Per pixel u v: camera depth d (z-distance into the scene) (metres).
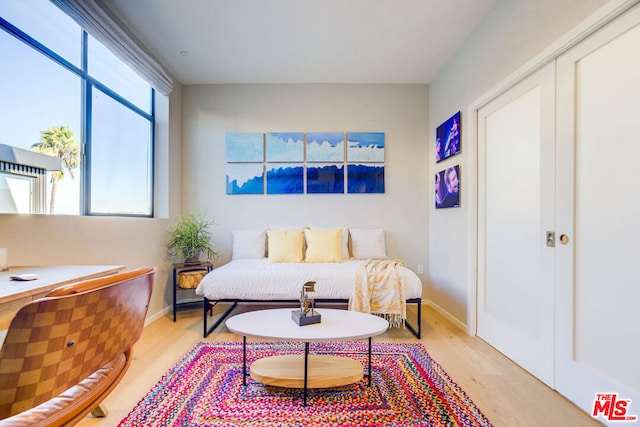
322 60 2.99
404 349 2.21
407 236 3.49
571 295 1.55
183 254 3.09
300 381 1.58
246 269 2.61
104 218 2.20
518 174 1.99
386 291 2.41
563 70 1.61
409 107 3.50
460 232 2.70
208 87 3.49
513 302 2.03
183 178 3.47
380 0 2.15
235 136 3.48
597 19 1.38
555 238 1.66
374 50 2.81
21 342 0.61
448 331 2.59
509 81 2.02
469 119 2.55
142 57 2.57
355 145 3.48
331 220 3.49
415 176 3.50
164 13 2.28
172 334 2.49
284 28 2.47
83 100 2.18
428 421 1.41
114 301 0.79
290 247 3.09
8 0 1.61
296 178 3.49
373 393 1.64
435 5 2.21
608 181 1.37
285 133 3.48
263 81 3.45
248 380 1.77
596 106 1.43
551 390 1.66
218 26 2.45
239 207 3.51
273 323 1.66
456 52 2.82
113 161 2.52
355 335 1.50
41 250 1.71
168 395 1.61
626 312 1.29
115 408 1.50
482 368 1.92
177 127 3.37
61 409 0.78
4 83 1.60
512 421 1.40
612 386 1.34
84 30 2.12
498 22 2.16
